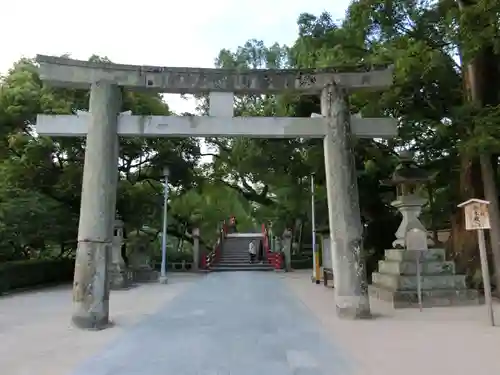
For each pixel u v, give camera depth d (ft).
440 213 67.00
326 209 79.92
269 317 33.24
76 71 31.86
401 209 45.09
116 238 62.44
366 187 62.28
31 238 63.41
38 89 62.90
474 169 48.49
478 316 33.01
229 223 155.12
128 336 26.45
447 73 46.57
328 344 23.86
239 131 32.63
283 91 33.99
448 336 25.75
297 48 56.59
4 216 57.11
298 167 69.62
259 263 104.06
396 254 43.21
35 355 21.93
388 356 21.25
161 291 54.80
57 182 69.26
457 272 47.67
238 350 22.74
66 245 79.00
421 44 44.39
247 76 33.37
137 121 32.14
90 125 31.48
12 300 46.65
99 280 29.63
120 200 77.82
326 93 33.71
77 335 26.78
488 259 45.57
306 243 121.60
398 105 48.42
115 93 32.30
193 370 19.17
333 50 50.06
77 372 18.95
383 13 48.06
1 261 65.16
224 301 43.65
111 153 31.45
